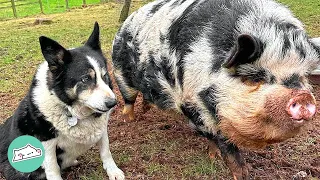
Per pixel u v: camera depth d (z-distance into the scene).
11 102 1.86
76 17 4.61
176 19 1.09
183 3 1.14
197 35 1.00
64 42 3.16
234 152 1.05
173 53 1.07
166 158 1.29
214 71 0.92
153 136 1.45
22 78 2.22
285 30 0.87
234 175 1.06
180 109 1.12
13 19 4.91
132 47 1.31
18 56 2.70
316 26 2.83
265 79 0.84
